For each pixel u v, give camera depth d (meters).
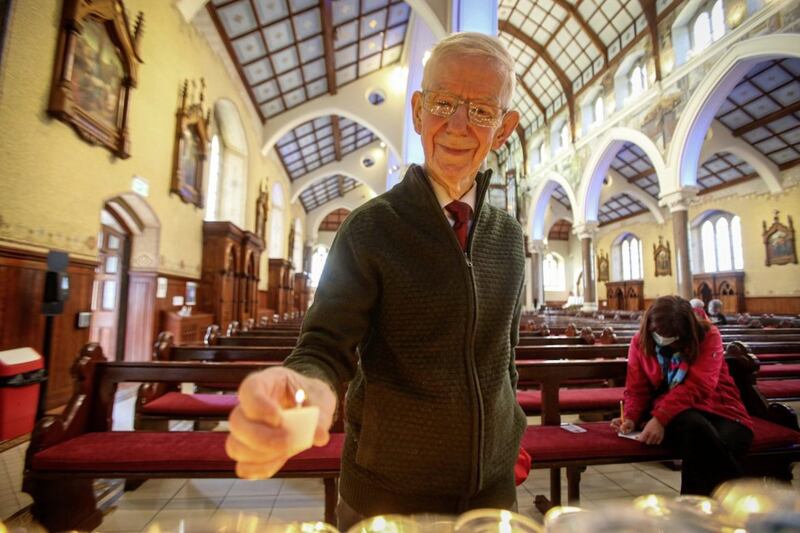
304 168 18.89
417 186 0.99
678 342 2.39
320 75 12.68
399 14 11.48
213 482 3.07
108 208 6.15
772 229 15.83
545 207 20.39
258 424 0.42
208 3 8.16
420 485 0.89
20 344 4.02
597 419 4.43
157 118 6.55
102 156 5.26
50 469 2.06
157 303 6.75
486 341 0.96
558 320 12.38
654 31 12.84
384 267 0.91
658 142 12.51
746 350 2.77
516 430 1.06
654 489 3.06
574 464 2.23
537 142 20.75
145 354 6.52
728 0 10.63
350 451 1.00
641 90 13.76
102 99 5.14
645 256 22.53
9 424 3.46
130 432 2.43
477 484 0.89
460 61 0.95
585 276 16.12
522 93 20.27
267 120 13.45
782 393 3.80
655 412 2.32
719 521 0.59
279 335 5.73
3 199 3.81
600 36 15.12
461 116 0.95
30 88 4.07
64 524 2.19
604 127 15.00
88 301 5.04
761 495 0.63
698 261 19.77
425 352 0.90
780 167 15.52
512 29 16.58
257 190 12.84
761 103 13.51
